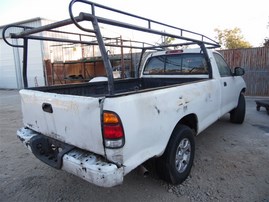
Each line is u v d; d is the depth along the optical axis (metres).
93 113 1.91
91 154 2.06
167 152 2.59
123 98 1.89
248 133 4.71
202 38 4.09
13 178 3.11
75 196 2.65
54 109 2.29
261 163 3.33
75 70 16.31
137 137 2.02
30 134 2.74
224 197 2.54
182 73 4.20
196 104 3.05
